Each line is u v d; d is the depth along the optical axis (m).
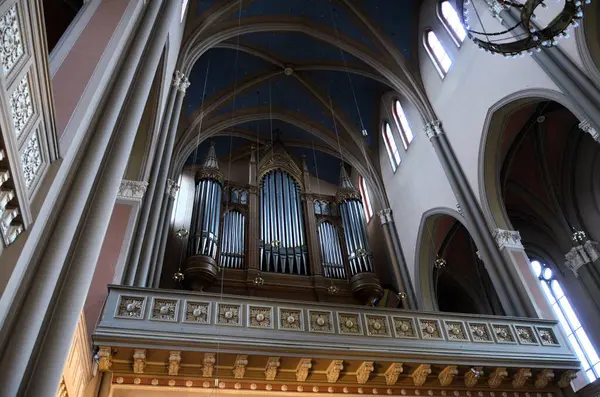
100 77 6.43
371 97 20.70
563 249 16.77
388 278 18.89
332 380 9.54
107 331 8.22
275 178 19.97
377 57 18.30
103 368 8.34
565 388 11.22
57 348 5.47
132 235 10.83
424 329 10.54
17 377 4.52
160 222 15.23
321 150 21.95
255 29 17.80
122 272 9.85
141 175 11.68
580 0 7.29
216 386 8.93
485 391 10.87
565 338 11.46
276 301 9.85
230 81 19.73
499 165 14.21
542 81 11.85
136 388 8.68
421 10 17.89
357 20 17.98
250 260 16.36
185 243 17.09
